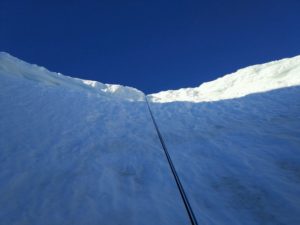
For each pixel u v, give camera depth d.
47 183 3.91
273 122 5.94
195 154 4.86
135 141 5.71
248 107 7.60
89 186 3.80
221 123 6.57
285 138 4.87
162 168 4.36
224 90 32.38
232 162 4.31
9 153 4.82
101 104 8.52
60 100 8.18
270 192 3.28
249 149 4.71
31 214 3.18
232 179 3.78
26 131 5.78
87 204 3.35
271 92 8.83
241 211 3.01
